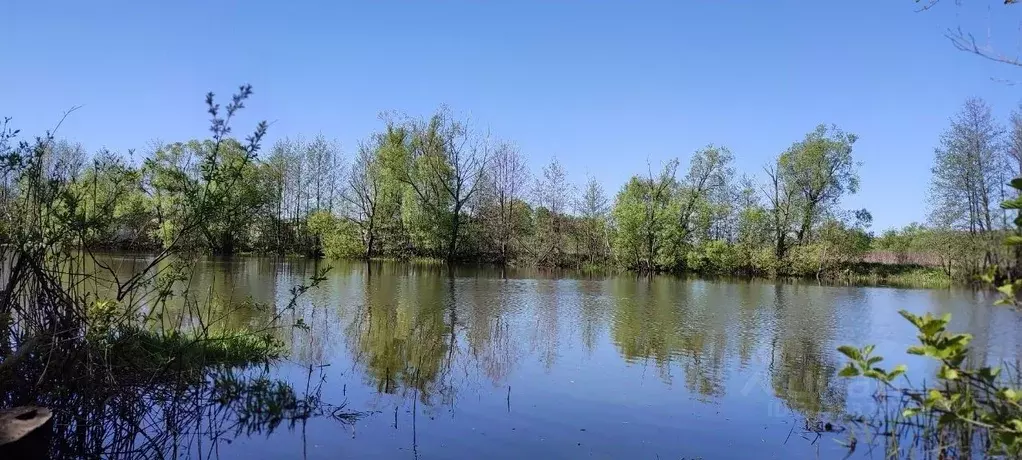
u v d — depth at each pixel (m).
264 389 8.89
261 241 49.91
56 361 7.24
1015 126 30.00
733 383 10.66
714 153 48.88
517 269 45.78
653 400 9.44
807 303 24.92
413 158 49.16
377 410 8.49
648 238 46.00
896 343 15.38
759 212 48.78
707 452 7.28
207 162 8.75
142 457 6.66
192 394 8.47
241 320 15.18
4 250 7.40
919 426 7.96
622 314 20.02
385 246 50.50
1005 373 11.65
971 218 36.50
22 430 6.04
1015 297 3.29
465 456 6.89
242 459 6.64
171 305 16.34
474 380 10.45
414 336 14.70
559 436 7.67
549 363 12.02
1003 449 4.38
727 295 27.84
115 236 11.88
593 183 51.19
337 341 13.55
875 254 47.53
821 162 48.12
